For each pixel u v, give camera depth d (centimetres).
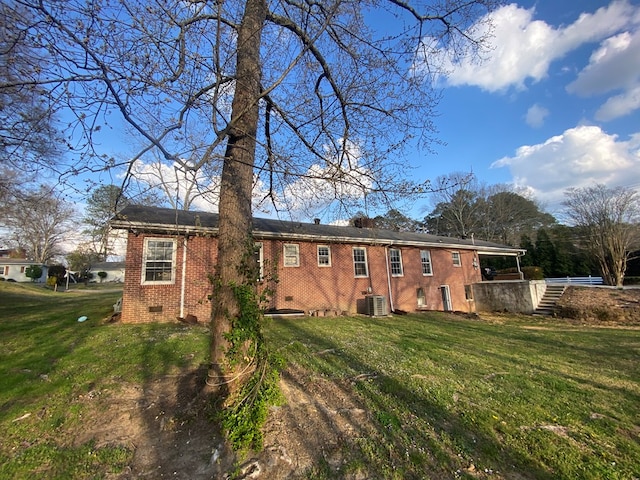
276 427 373
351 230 1780
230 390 376
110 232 476
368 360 663
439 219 4709
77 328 926
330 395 477
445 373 596
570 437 383
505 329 1248
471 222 4494
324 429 380
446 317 1572
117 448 338
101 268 4791
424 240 2008
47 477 294
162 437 358
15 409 414
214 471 305
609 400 498
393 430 382
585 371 662
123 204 414
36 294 2259
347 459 327
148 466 313
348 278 1587
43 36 278
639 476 314
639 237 2577
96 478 294
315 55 561
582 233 2916
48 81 282
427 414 427
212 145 312
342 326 1112
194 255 1153
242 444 327
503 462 331
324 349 748
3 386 485
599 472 317
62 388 479
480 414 429
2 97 323
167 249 1120
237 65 454
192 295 1127
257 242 1350
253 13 463
